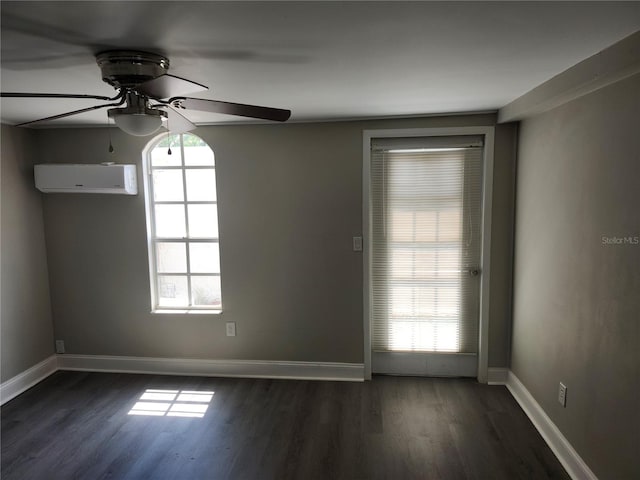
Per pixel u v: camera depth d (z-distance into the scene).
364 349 3.56
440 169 3.36
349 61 1.88
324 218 3.46
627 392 1.87
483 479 2.37
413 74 2.11
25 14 1.33
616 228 1.93
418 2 1.28
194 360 3.74
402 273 3.51
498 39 1.63
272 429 2.90
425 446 2.68
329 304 3.55
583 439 2.25
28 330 3.55
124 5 1.27
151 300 3.71
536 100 2.44
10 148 3.37
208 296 3.77
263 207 3.51
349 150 3.38
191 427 2.94
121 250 3.68
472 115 3.24
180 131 2.53
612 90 1.94
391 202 3.44
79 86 2.23
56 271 3.76
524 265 3.08
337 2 1.27
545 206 2.70
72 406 3.23
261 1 1.25
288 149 3.43
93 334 3.81
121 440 2.79
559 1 1.28
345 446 2.69
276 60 1.84
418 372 3.63
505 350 3.45
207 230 3.70
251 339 3.67
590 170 2.14
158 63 1.77
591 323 2.16
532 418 2.94
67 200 3.66
